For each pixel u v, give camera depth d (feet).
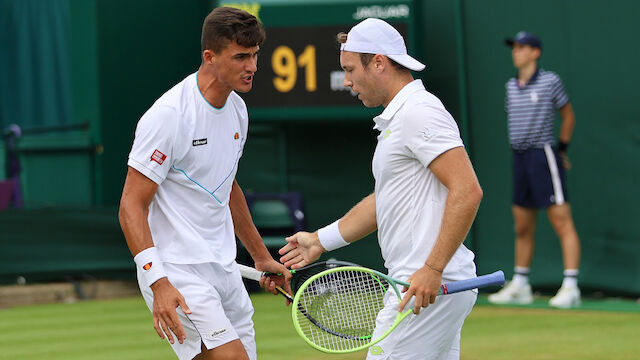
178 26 119.65
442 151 36.60
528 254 93.50
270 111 114.42
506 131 102.58
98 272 107.14
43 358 68.28
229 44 38.91
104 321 88.48
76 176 119.24
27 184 119.85
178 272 40.22
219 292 41.45
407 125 37.27
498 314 87.25
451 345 40.06
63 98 140.36
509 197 102.68
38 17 141.59
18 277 103.55
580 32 97.66
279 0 113.60
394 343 38.27
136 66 119.14
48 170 119.75
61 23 139.95
